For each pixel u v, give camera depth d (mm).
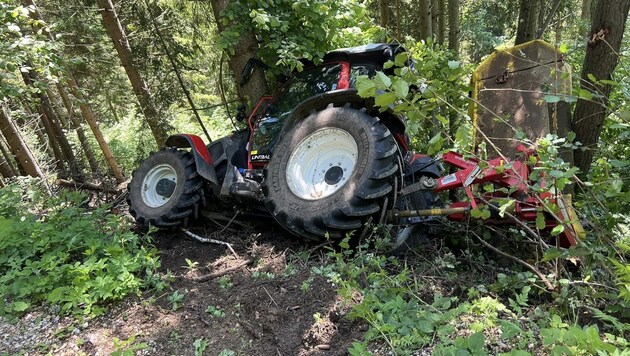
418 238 3451
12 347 2455
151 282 2975
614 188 2332
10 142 7070
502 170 2479
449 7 7383
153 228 3682
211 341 2418
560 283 2361
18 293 2936
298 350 2277
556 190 2307
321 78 4109
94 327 2604
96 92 11438
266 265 3191
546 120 3393
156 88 7766
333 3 4832
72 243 3260
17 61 4691
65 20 7648
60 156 8812
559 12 8836
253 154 4086
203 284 3008
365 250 3027
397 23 9375
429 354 1994
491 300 2252
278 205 3311
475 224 3193
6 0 4836
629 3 3326
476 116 3656
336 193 3094
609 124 3453
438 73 3822
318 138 3455
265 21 4230
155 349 2379
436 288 2676
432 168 3723
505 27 12742
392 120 3621
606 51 3422
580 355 1618
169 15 7629
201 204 4016
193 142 4004
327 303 2582
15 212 4254
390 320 2191
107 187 6129
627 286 1829
